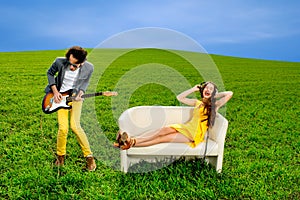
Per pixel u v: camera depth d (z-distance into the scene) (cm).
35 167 488
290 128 764
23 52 3206
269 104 1078
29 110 849
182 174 457
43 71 1764
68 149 572
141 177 449
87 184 435
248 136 683
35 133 653
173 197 403
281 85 1577
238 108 991
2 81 1373
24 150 560
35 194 407
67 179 446
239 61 3030
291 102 1121
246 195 418
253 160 550
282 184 455
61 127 477
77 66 466
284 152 588
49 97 473
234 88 1435
